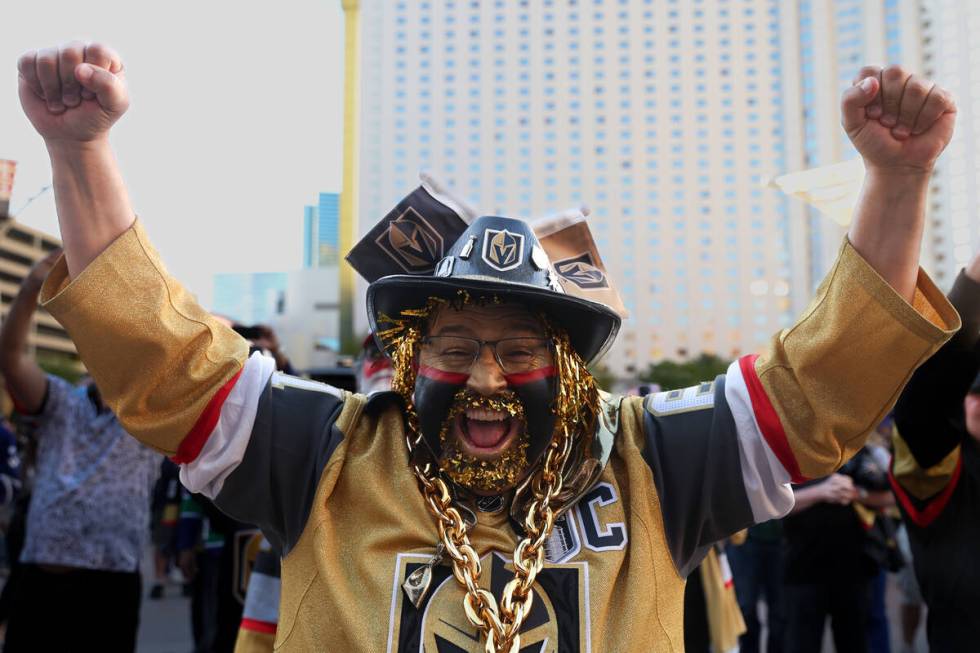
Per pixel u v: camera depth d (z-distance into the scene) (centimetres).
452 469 171
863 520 431
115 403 164
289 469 174
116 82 148
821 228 9588
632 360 9606
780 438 165
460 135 9812
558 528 168
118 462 405
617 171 9925
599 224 9881
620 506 171
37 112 151
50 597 394
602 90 9981
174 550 572
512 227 178
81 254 158
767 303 9669
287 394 181
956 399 241
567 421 175
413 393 180
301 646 162
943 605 253
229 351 174
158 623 697
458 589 162
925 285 160
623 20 10019
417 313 179
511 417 172
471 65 9888
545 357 174
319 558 166
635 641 156
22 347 387
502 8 9944
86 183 157
